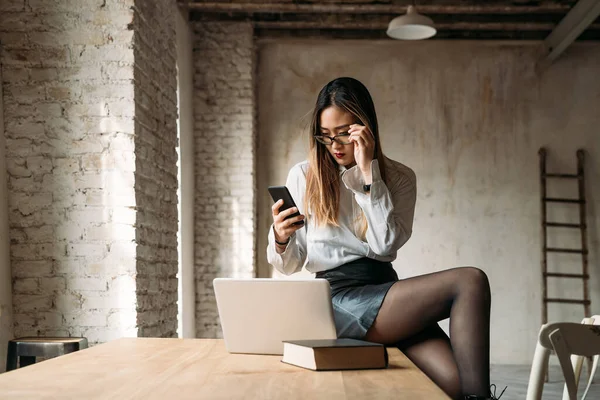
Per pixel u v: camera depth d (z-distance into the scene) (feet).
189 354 5.93
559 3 27.07
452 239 29.73
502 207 29.78
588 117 29.86
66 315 14.55
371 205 7.05
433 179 29.94
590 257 29.37
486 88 30.09
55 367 5.22
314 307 5.67
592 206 29.50
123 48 14.90
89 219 14.69
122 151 14.78
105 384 4.46
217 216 28.55
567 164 29.73
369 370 4.97
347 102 7.30
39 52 14.88
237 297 5.84
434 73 30.25
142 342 6.87
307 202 7.55
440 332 6.94
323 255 7.34
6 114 14.79
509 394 21.29
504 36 29.89
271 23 29.25
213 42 28.96
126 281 14.62
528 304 29.48
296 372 4.89
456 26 28.76
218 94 28.86
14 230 14.64
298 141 30.32
